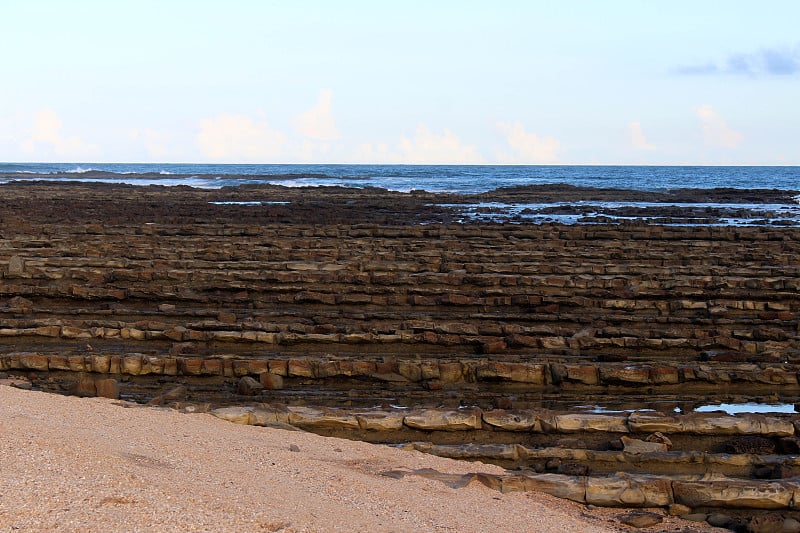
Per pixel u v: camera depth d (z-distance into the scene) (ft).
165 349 49.03
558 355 47.67
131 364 43.37
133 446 25.16
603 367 42.98
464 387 42.80
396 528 20.31
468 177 416.67
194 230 107.24
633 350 49.16
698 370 42.88
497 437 32.37
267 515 19.21
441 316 56.85
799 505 25.44
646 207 166.09
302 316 56.85
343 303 61.31
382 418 32.76
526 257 82.79
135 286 64.03
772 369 43.37
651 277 69.26
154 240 94.63
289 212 142.10
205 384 42.75
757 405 40.63
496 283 68.33
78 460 21.49
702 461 28.94
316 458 27.45
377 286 66.90
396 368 43.32
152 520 17.98
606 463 29.27
